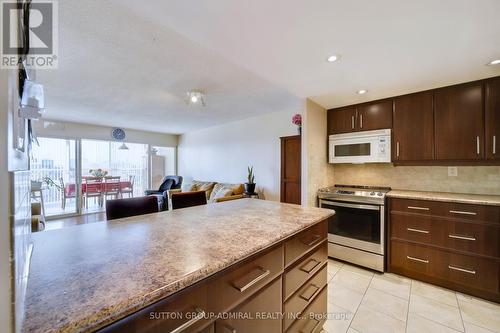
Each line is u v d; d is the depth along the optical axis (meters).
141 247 0.97
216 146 5.66
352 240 2.70
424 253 2.30
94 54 2.06
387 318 1.79
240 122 4.97
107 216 1.63
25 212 0.65
